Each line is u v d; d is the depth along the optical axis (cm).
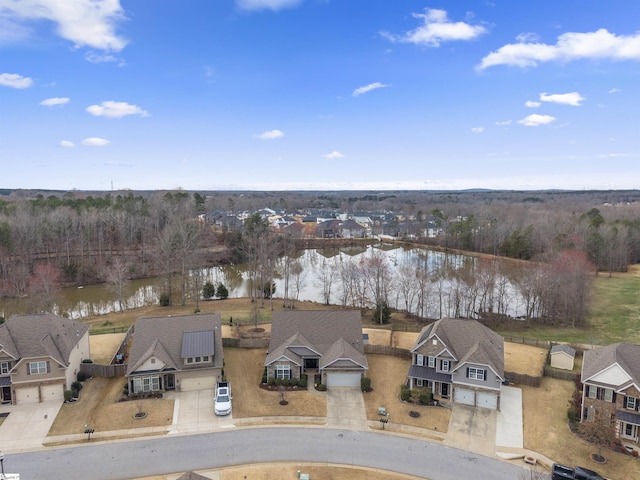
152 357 4297
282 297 8506
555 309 7231
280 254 11338
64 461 3284
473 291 7369
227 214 17625
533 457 3431
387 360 5131
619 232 10719
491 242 12412
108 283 8612
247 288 9312
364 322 6781
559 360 4969
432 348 4469
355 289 8512
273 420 3909
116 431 3675
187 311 7131
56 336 4397
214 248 11819
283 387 4488
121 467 3234
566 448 3566
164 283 8800
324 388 4428
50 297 7125
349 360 4488
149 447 3478
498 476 3241
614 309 7406
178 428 3747
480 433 3772
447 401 4288
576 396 4200
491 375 4125
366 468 3300
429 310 7638
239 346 5466
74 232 10431
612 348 4078
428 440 3672
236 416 3953
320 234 16162
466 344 4509
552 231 11544
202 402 4181
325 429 3794
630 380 3653
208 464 3291
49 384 4144
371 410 4109
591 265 8431
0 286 8256
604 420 3769
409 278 7906
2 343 4072
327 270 10125
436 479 3203
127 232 11550
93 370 4653
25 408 4012
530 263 9206
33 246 9631
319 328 5050
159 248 8981
